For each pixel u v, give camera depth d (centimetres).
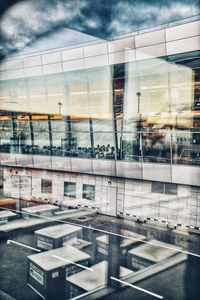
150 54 1509
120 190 1753
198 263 1084
